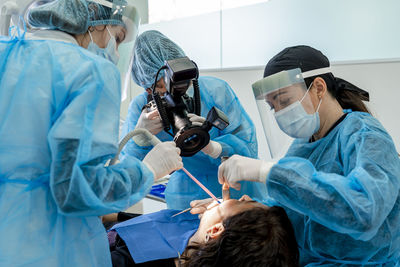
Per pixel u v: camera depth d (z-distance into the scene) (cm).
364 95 110
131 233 126
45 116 78
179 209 156
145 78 144
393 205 84
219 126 115
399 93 207
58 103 78
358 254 95
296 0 228
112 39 98
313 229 100
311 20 225
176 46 148
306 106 101
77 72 79
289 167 89
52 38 91
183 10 275
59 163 74
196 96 128
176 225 132
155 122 133
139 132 106
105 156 82
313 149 110
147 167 94
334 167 100
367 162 85
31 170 81
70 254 87
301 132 103
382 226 90
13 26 94
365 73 213
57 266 83
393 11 201
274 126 111
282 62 104
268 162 96
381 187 80
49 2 93
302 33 229
